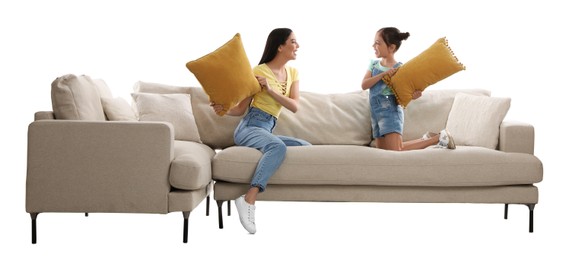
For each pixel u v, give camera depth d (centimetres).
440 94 615
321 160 515
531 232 523
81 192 487
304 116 600
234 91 521
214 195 523
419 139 583
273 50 563
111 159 485
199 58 520
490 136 553
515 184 523
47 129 484
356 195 519
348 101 611
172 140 489
